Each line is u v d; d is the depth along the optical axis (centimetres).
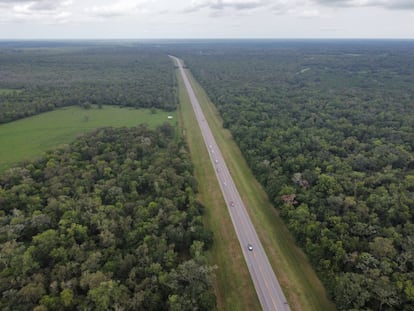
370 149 9738
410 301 4388
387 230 5662
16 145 10488
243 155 10475
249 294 5191
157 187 7350
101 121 13538
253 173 9200
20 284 4444
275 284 5381
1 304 4119
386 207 6419
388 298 4381
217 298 5116
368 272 4838
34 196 6638
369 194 7044
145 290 4553
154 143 10444
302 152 9556
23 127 12444
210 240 6097
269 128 11731
